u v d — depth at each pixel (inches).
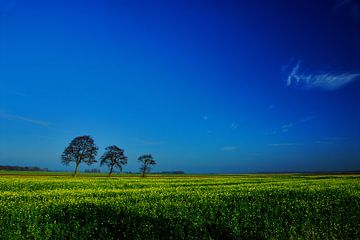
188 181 2081.7
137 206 698.2
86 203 726.5
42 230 541.6
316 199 919.0
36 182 1696.6
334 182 1802.4
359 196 957.8
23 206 675.4
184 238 566.6
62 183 1641.2
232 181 2068.2
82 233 538.0
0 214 575.5
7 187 1346.0
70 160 3577.8
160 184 1670.8
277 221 660.1
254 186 1427.2
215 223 611.5
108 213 620.1
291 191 1093.8
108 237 540.1
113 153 4042.8
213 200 824.3
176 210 676.1
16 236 521.7
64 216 605.0
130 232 558.3
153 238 543.2
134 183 1759.4
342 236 643.5
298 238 616.1
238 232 596.4
